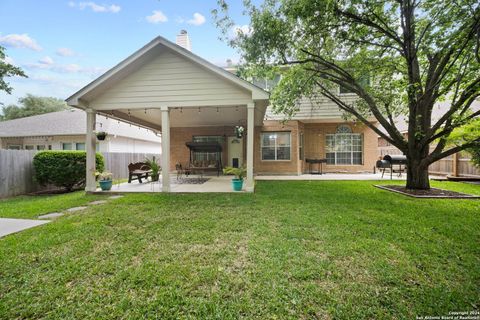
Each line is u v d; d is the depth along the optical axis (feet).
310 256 8.43
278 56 21.48
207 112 28.96
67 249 9.16
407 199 18.11
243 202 17.19
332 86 30.45
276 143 38.42
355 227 11.48
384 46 21.83
